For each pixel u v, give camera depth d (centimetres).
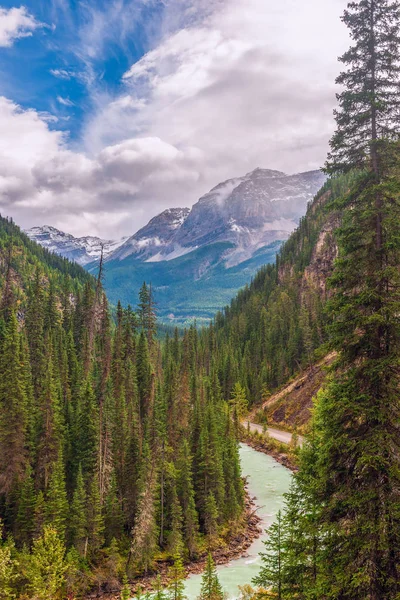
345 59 1745
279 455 9681
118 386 7656
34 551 4284
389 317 1627
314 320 13762
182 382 9075
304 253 19950
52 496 4991
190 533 5500
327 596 1620
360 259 1736
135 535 5072
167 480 5916
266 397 13938
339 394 1725
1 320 9444
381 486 1570
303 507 2306
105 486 5800
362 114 1703
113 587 4753
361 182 1778
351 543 1600
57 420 5838
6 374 5672
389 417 1592
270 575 2327
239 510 6303
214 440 6431
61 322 11706
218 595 3531
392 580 1468
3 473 5400
